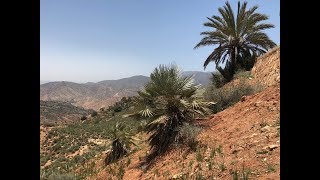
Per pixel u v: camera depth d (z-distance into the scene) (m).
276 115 8.35
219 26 21.75
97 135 41.91
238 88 13.74
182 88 10.52
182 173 7.48
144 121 10.84
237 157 7.05
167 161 8.85
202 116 10.97
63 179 11.95
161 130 10.46
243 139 7.78
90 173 12.52
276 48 17.97
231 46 22.11
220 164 7.00
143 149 12.21
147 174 8.89
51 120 108.75
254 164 6.39
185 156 8.48
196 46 22.20
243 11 21.44
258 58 19.94
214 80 21.80
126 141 13.49
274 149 6.70
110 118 58.38
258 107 9.46
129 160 11.09
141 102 10.80
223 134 8.75
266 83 15.87
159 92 10.51
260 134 7.67
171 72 10.80
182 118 10.41
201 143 8.73
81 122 65.06
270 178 5.57
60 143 40.62
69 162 23.59
